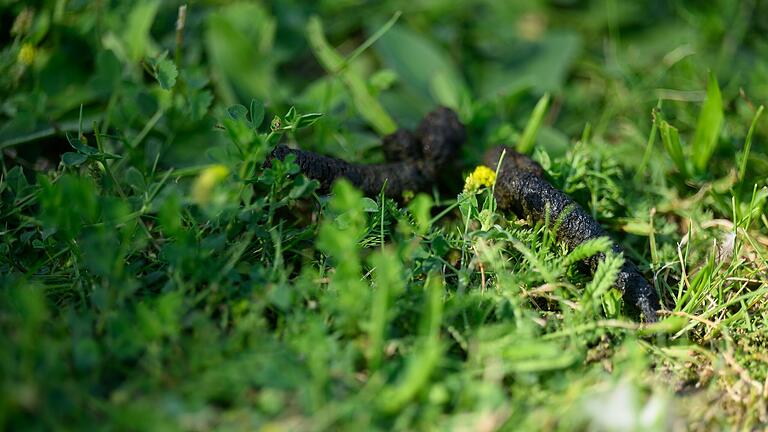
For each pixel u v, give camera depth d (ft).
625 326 1.47
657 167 1.69
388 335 1.44
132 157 1.63
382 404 1.38
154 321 1.40
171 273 1.48
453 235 1.60
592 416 1.41
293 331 1.44
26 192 1.59
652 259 1.58
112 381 1.41
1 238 1.56
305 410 1.38
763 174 1.66
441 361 1.42
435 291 1.41
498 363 1.43
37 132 1.66
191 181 1.65
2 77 1.70
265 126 1.71
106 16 1.75
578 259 1.52
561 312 1.52
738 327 1.53
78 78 1.74
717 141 1.68
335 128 1.68
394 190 1.62
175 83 1.64
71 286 1.50
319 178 1.59
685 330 1.51
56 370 1.38
